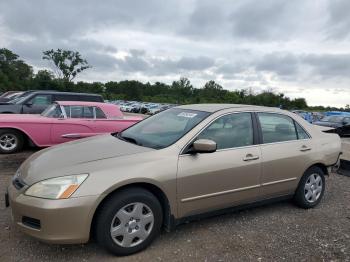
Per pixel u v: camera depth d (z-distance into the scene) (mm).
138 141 4191
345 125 20328
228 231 4195
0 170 6707
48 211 3102
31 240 3709
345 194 5984
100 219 3318
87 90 80312
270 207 5133
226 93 97938
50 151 3990
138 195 3471
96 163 3445
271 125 4758
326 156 5176
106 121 8789
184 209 3834
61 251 3525
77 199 3170
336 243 4004
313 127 5332
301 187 4961
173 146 3842
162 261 3430
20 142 8492
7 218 4234
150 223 3602
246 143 4395
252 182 4352
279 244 3916
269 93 90625
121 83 106500
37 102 13328
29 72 97062
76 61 75250
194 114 4430
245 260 3529
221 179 4039
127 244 3467
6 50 93125
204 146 3742
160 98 104938
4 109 12789
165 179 3615
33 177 3342
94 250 3578
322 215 4895
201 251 3666
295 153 4793
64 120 8445
